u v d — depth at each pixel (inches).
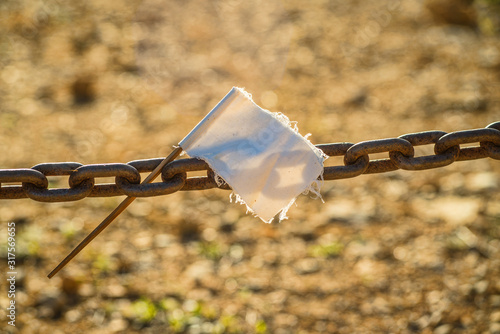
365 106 328.5
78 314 195.2
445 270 211.5
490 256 216.1
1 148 288.5
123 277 211.3
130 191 107.3
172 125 313.4
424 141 115.0
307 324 191.2
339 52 383.6
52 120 315.3
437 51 377.4
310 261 219.1
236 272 214.5
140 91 345.4
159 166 108.1
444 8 411.2
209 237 232.8
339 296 202.2
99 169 107.6
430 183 261.0
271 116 108.2
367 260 218.5
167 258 221.5
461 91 336.5
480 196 249.0
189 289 206.4
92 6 440.8
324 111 324.5
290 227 236.5
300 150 108.0
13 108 323.3
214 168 106.7
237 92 106.9
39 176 108.3
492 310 191.8
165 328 189.8
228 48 394.0
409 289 204.2
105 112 324.5
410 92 338.3
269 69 367.2
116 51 385.4
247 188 107.2
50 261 217.2
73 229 234.7
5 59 368.8
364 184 263.4
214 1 458.6
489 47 378.3
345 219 240.7
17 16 414.6
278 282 209.3
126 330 189.0
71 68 364.2
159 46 391.9
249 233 234.1
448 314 192.5
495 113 316.5
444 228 232.5
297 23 423.2
